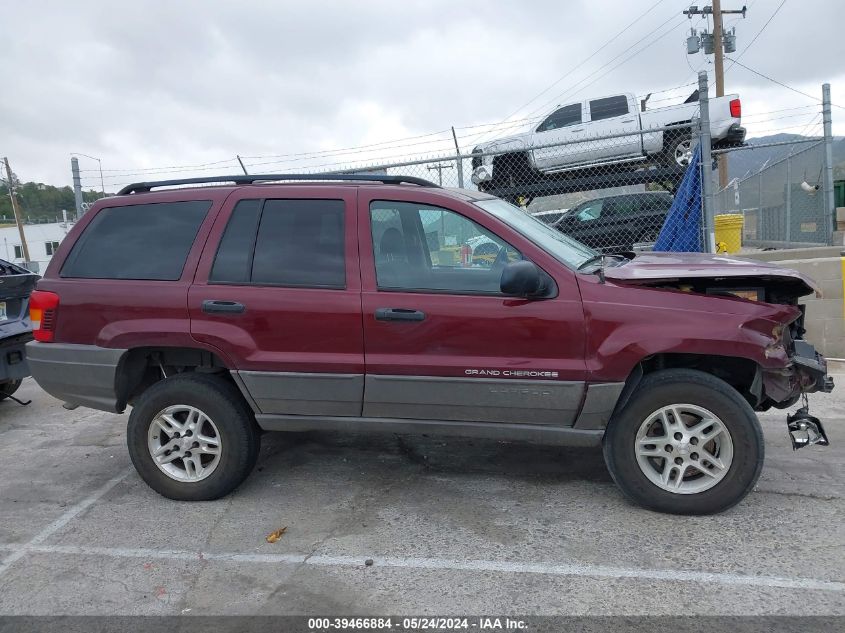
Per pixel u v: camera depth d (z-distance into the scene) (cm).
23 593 340
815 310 757
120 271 444
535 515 407
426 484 460
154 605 326
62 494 470
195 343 424
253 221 432
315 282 415
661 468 400
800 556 347
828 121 1002
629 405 391
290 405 426
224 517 420
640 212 1138
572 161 1143
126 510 437
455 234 412
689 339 372
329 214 426
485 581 335
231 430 433
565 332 385
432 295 401
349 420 424
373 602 321
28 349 456
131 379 451
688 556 351
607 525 389
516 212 471
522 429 405
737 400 375
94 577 354
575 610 308
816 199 1186
